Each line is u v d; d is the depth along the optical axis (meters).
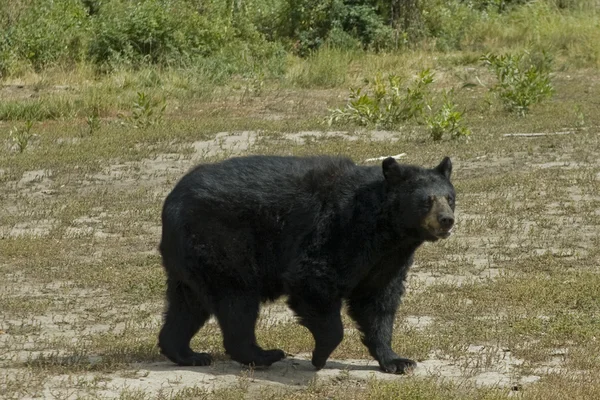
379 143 51.88
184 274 20.20
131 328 25.11
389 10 92.38
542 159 47.53
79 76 75.12
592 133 53.53
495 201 39.47
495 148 50.00
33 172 46.47
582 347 23.14
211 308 20.25
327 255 19.94
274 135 54.78
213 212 19.94
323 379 20.20
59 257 33.06
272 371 20.88
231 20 88.25
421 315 26.41
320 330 20.19
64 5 84.44
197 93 69.31
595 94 68.06
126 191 43.12
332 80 75.38
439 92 70.12
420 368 21.34
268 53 84.62
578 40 88.25
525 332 24.36
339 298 20.23
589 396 19.16
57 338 24.16
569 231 35.59
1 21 80.25
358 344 23.42
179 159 49.16
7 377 19.56
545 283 28.78
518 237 34.94
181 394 18.50
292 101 67.75
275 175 20.20
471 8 101.12
